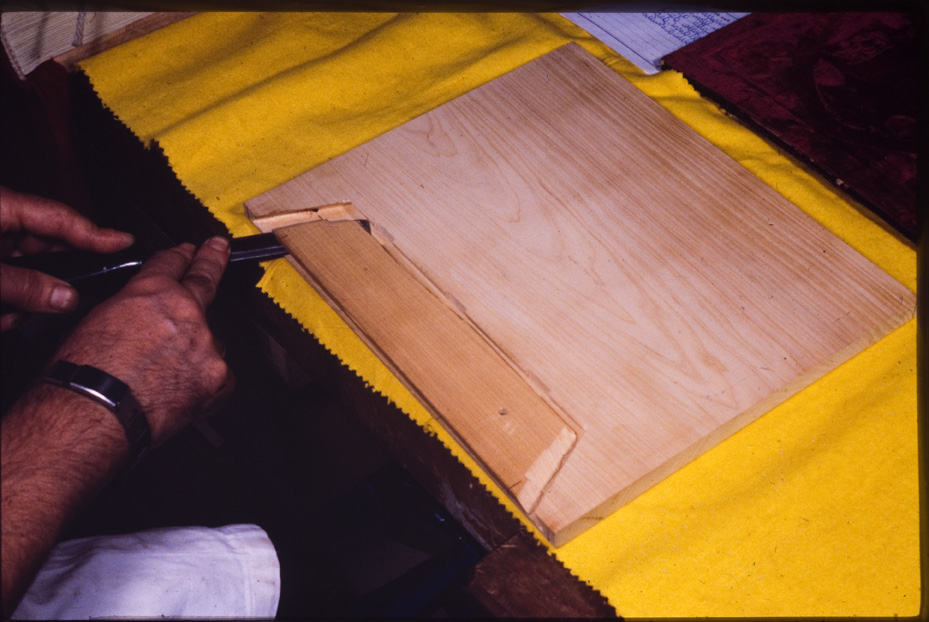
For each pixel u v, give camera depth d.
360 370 0.66
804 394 0.64
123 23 0.90
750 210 0.71
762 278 0.66
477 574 0.55
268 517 1.04
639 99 0.80
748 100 0.81
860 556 0.56
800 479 0.60
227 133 0.82
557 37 0.91
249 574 0.64
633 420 0.58
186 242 0.80
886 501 0.58
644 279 0.66
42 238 0.70
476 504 0.60
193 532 0.63
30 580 0.49
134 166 0.83
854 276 0.66
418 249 0.69
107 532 1.21
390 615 0.71
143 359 0.56
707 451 0.61
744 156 0.79
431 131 0.78
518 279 0.66
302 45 0.92
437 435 0.61
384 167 0.75
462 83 0.87
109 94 0.87
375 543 1.15
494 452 0.56
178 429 0.61
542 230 0.69
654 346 0.62
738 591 0.55
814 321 0.63
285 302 0.70
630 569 0.56
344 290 0.65
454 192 0.73
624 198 0.72
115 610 0.55
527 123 0.78
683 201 0.71
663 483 0.60
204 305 0.62
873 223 0.74
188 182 0.79
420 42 0.91
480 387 0.59
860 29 0.86
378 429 0.68
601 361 0.61
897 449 0.61
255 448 1.06
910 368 0.65
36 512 0.49
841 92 0.81
